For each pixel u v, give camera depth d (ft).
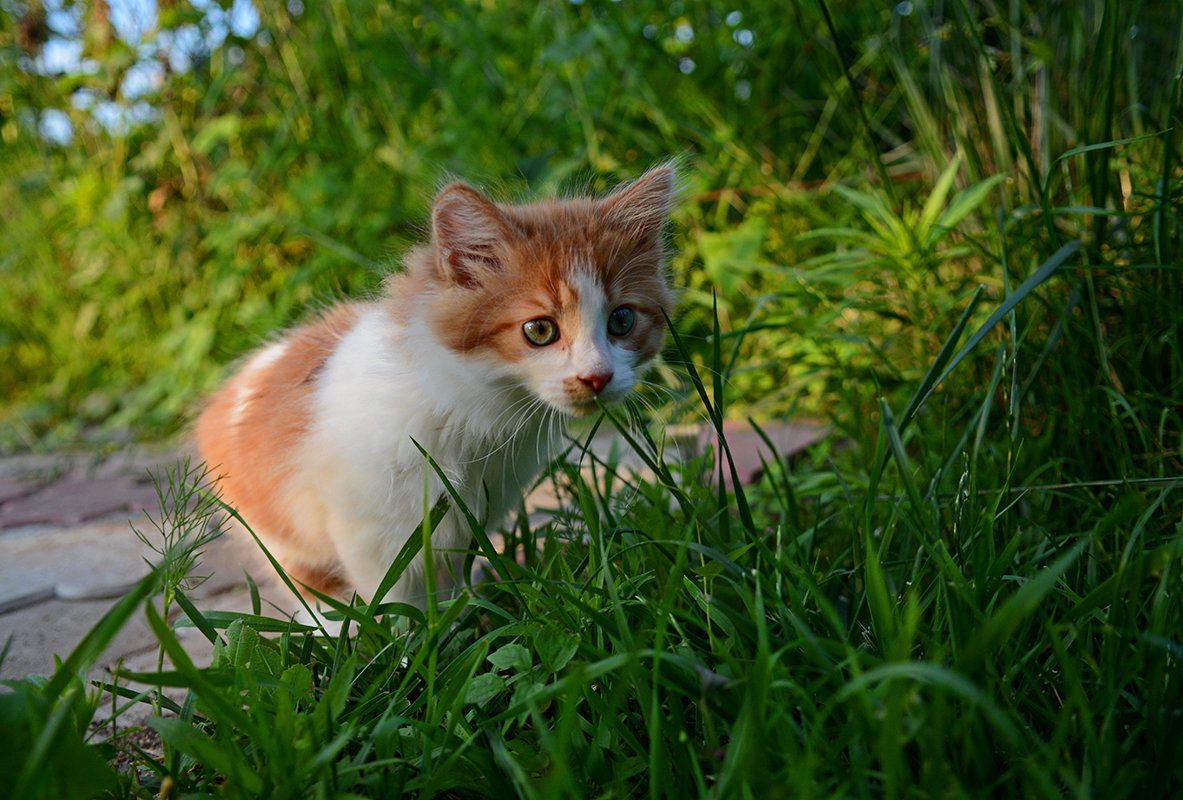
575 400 1.50
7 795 1.10
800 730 1.17
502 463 1.56
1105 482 1.38
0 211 3.47
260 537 1.66
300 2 2.89
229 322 2.80
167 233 3.01
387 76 2.68
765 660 1.16
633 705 1.26
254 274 2.89
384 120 2.81
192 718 1.28
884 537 1.34
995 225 1.77
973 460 1.37
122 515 2.06
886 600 1.18
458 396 1.50
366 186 2.55
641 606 1.31
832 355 1.86
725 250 2.07
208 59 3.00
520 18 2.79
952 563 1.26
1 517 2.06
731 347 2.24
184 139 2.97
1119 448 1.54
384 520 1.51
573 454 1.87
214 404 1.76
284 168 2.80
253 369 1.74
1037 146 1.79
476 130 2.53
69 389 3.11
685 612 1.28
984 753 1.14
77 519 2.03
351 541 1.53
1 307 3.39
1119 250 1.65
